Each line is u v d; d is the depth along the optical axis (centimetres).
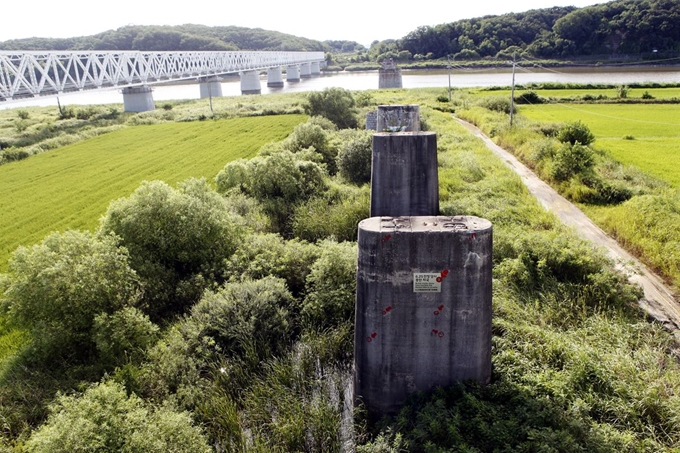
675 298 1309
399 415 854
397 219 895
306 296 1240
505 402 855
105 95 14362
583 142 2972
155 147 4281
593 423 794
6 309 1147
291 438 859
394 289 847
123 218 1420
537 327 1095
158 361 1036
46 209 2573
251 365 1065
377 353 881
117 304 1149
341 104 4350
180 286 1341
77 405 821
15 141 4722
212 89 10369
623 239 1703
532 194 2316
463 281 839
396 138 1670
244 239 1545
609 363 961
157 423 809
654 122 4409
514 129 3647
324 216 1842
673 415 825
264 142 4166
